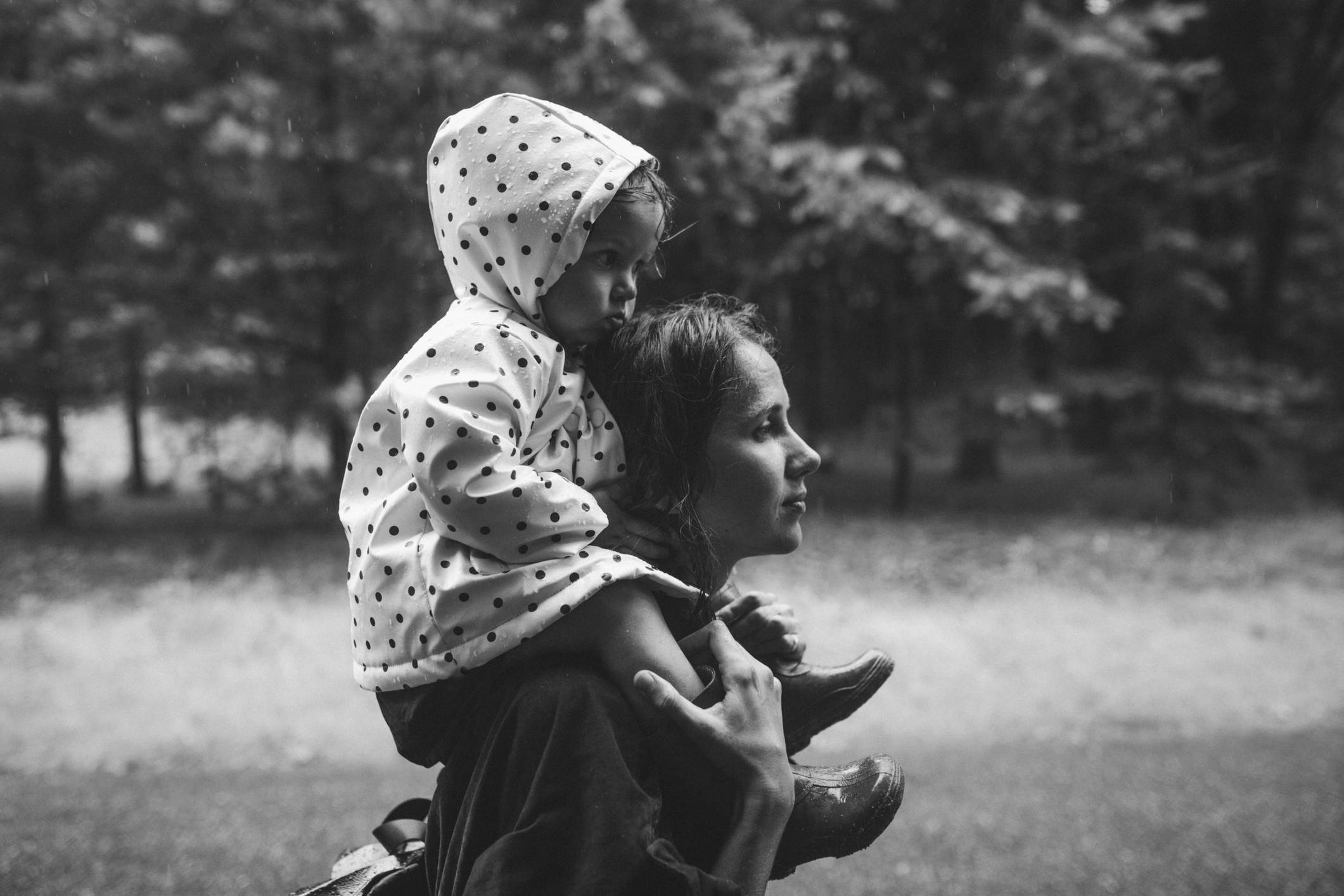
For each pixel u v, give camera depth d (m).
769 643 1.69
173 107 13.95
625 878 1.37
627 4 13.98
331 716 8.27
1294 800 6.07
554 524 1.43
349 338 15.52
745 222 14.95
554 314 1.57
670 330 1.61
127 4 14.20
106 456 27.06
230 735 7.84
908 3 16.67
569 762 1.42
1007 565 13.96
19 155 15.80
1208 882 4.51
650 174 1.60
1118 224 18.88
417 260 14.59
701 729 1.44
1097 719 8.73
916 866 4.71
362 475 1.58
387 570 1.49
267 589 12.12
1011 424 17.72
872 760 1.61
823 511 17.20
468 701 1.53
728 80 14.13
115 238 15.26
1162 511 17.50
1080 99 17.38
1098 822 5.55
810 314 19.34
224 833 4.90
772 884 4.41
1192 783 6.50
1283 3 20.42
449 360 1.48
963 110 16.97
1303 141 20.59
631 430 1.60
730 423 1.58
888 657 1.72
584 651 1.51
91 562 13.65
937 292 18.23
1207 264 19.00
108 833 4.89
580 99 13.43
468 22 13.52
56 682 9.08
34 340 16.50
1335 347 21.69
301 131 13.98
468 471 1.41
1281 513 17.84
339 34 14.05
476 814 1.47
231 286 14.77
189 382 14.43
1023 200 16.55
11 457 28.75
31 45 15.28
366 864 2.04
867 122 16.84
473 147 1.56
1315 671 10.28
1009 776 6.70
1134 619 11.89
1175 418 18.02
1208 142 20.28
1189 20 20.36
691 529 1.57
